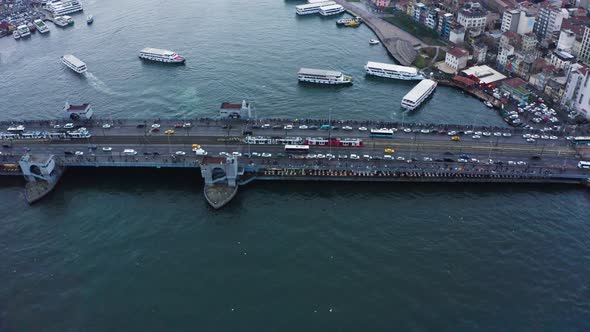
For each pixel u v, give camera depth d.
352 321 199.12
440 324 197.62
